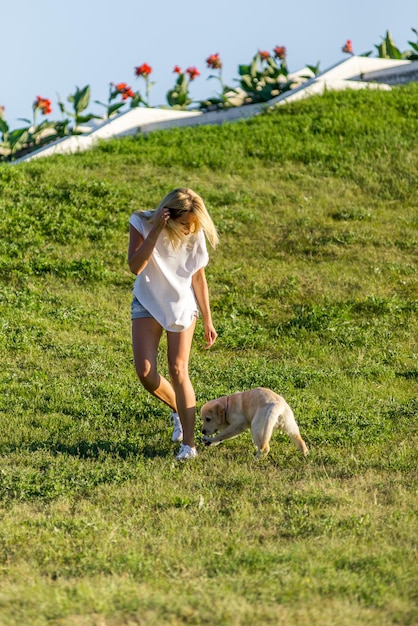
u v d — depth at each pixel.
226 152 24.58
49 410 11.41
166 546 6.98
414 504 7.96
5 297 16.08
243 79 31.09
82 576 6.44
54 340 14.33
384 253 19.09
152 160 24.09
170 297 9.34
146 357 9.46
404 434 10.50
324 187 22.64
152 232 9.04
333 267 18.36
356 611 5.55
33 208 20.22
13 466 9.19
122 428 10.72
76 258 18.27
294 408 11.31
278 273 18.02
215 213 20.69
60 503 8.16
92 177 22.41
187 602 5.66
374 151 24.34
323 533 7.18
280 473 9.12
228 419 9.77
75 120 29.06
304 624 5.36
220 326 15.48
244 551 6.73
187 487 8.66
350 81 30.00
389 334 15.17
